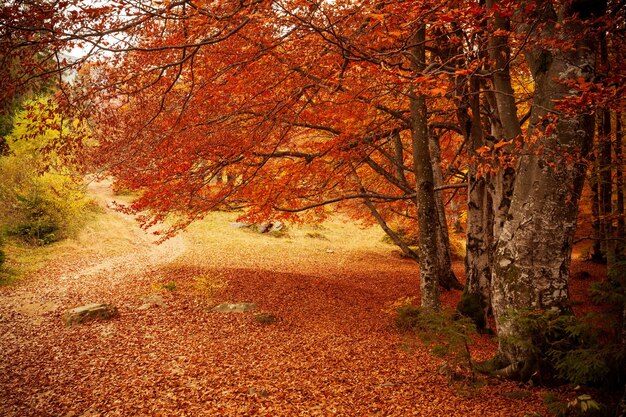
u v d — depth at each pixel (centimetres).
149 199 945
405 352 834
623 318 505
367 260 2295
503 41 627
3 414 612
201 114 877
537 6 507
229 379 707
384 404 591
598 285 517
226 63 759
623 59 587
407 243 2586
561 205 566
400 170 1220
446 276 1471
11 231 2053
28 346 912
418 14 489
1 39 429
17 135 2081
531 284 586
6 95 464
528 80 1145
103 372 759
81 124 609
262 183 1050
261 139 810
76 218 2405
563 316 533
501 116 669
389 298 1374
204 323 1058
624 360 516
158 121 866
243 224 2850
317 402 608
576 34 513
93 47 446
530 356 600
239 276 1564
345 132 930
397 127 1083
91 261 1969
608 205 1293
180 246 2398
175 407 606
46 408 625
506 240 618
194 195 974
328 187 1188
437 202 1455
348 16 557
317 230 2958
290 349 870
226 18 475
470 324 609
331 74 649
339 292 1418
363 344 897
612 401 496
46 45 459
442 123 1130
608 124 1105
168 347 891
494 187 803
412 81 453
